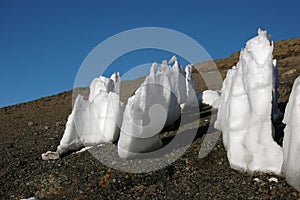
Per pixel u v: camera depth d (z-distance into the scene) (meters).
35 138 12.86
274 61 8.72
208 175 6.93
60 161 8.85
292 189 5.96
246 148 6.82
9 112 20.39
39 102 22.78
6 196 7.73
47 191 7.59
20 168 9.06
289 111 6.11
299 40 29.61
